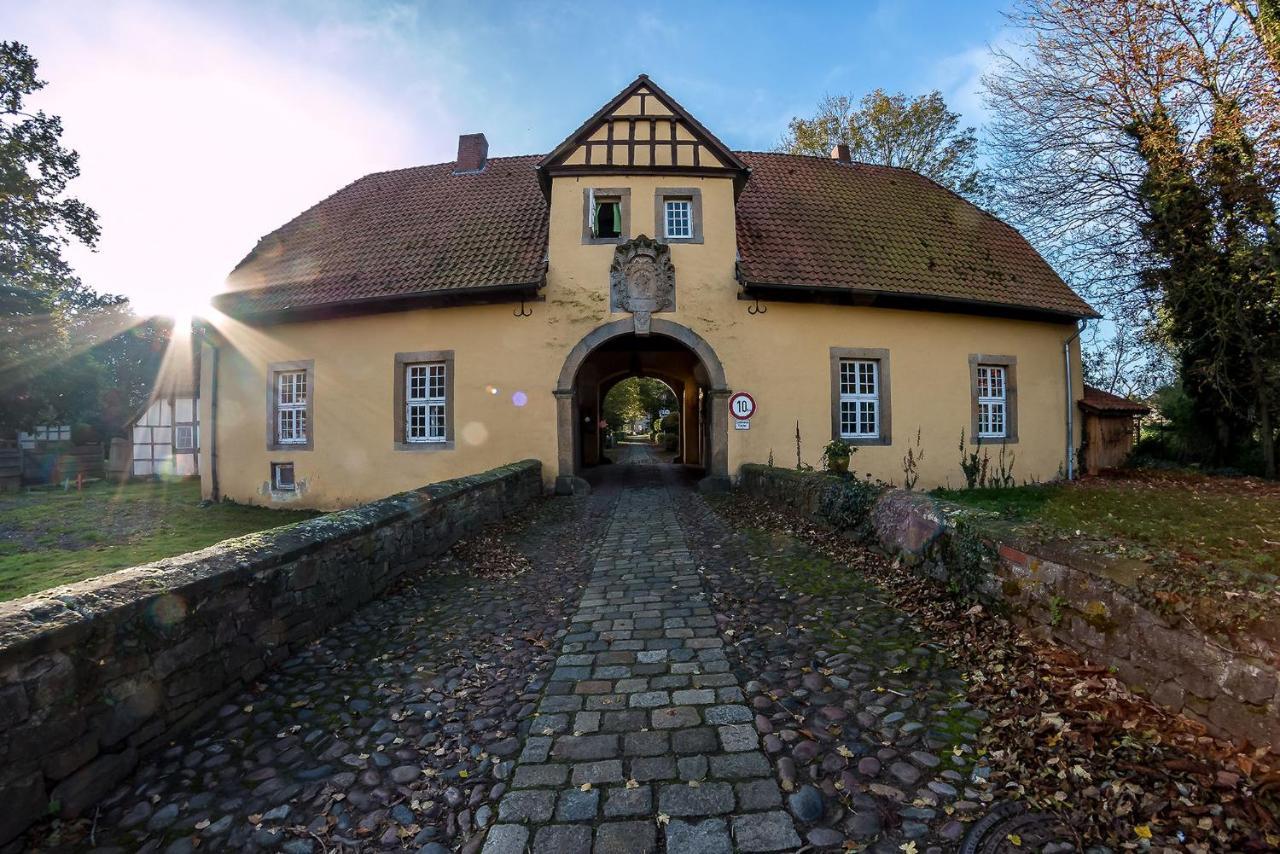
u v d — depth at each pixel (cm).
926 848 193
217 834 211
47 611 226
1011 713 271
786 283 1109
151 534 926
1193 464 1419
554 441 1121
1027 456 1275
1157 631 262
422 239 1298
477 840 203
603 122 1153
